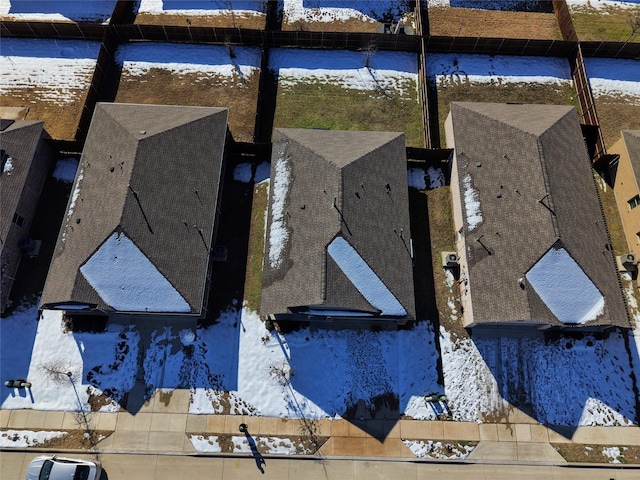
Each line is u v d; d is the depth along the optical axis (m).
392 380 25.36
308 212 25.78
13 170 26.89
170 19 35.03
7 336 25.70
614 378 25.44
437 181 29.80
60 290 23.84
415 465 23.84
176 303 24.16
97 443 23.91
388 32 34.84
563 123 28.44
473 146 28.06
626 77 33.12
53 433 24.06
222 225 28.50
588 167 27.70
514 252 24.81
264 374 25.28
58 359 25.28
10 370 25.12
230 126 31.47
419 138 31.44
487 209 26.17
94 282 23.94
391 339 26.05
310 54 33.88
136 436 24.05
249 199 29.28
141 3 35.59
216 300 26.73
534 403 24.92
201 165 27.14
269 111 32.06
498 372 25.45
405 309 24.47
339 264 24.23
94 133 28.00
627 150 28.08
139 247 24.12
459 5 36.31
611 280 24.89
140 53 33.53
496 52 33.94
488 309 24.11
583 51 33.25
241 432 24.20
